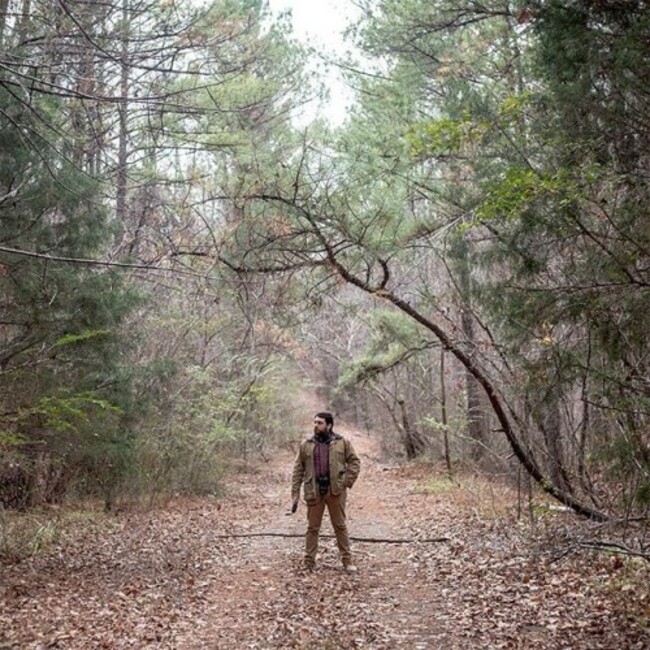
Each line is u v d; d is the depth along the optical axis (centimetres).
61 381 1003
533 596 768
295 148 1118
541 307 760
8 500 1205
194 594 857
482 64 1257
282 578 941
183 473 1806
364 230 1102
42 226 993
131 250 1254
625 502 730
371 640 672
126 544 1154
